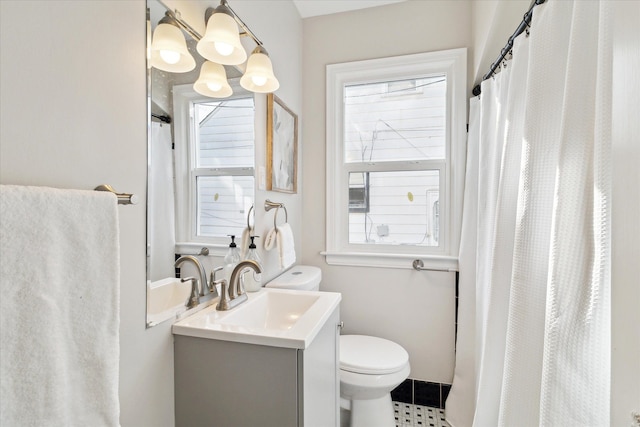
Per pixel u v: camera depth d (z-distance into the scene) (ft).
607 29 1.89
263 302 4.22
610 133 1.89
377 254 6.25
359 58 6.43
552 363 2.24
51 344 1.53
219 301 3.51
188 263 3.26
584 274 2.09
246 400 2.89
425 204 6.38
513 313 2.95
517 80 3.47
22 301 1.45
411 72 6.31
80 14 2.06
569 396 2.11
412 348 6.17
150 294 2.71
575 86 2.27
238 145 4.18
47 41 1.86
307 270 5.98
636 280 1.40
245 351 2.87
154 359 2.77
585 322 2.04
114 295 1.83
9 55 1.67
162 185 2.85
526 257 2.86
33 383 1.47
